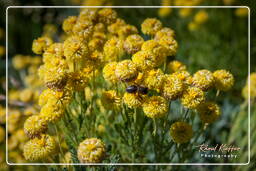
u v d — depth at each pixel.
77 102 0.49
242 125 0.61
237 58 0.79
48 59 0.50
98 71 0.51
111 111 0.53
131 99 0.47
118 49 0.50
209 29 0.84
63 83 0.47
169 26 0.86
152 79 0.47
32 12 0.94
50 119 0.47
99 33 0.52
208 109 0.48
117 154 0.51
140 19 0.87
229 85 0.50
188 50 0.80
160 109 0.46
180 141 0.47
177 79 0.47
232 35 0.85
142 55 0.47
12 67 0.81
